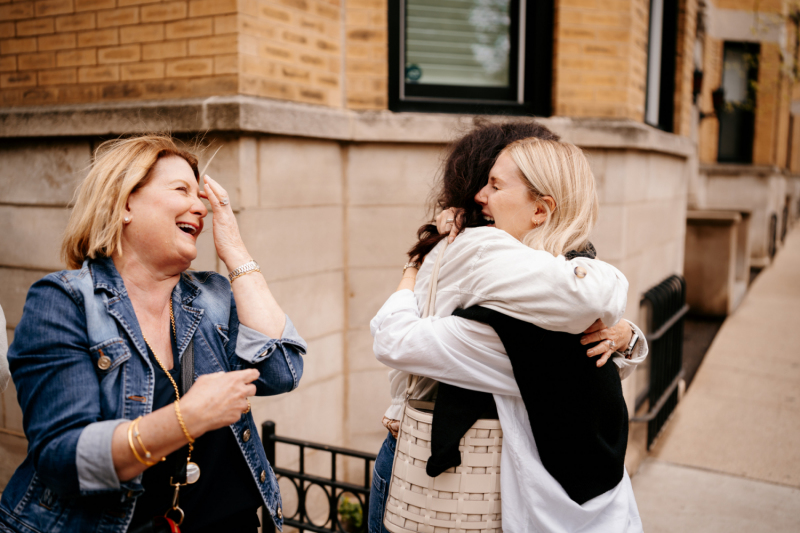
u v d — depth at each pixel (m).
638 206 3.91
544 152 1.41
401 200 3.45
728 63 10.28
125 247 1.34
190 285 1.47
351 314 3.46
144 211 1.31
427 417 1.40
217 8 2.72
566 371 1.33
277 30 2.89
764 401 4.70
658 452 3.96
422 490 1.38
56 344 1.20
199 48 2.78
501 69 3.72
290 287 3.04
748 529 3.09
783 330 6.49
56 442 1.13
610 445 1.38
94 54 3.03
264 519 2.62
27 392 1.19
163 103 2.78
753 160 10.45
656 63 4.90
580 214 1.40
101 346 1.23
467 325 1.36
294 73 3.00
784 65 9.67
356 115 3.29
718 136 10.50
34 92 3.21
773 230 11.01
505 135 1.54
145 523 1.27
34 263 3.25
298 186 3.05
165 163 1.36
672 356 4.51
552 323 1.27
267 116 2.73
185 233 1.35
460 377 1.37
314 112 3.03
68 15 3.07
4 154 3.28
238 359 1.44
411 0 3.60
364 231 3.43
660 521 3.16
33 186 3.20
